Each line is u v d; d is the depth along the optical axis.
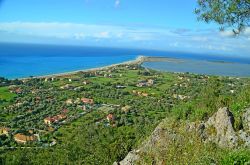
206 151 21.67
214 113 25.62
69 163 71.94
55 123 119.19
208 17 18.44
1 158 78.50
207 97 33.78
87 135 94.00
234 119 23.19
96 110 136.88
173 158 24.34
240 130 22.08
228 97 29.97
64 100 153.62
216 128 23.39
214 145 22.09
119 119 118.12
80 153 76.31
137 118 116.62
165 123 28.27
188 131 25.34
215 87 44.12
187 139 24.73
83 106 142.50
